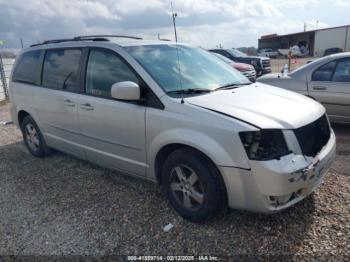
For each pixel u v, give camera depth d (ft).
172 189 11.09
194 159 10.04
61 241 10.19
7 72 44.88
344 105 19.03
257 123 9.20
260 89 12.58
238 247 9.43
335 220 10.31
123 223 10.95
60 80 14.96
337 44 145.59
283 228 10.11
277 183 8.87
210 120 9.67
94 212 11.75
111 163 13.28
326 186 12.48
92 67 13.34
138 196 12.74
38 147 17.75
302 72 20.67
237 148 9.14
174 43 14.37
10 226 11.22
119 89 10.91
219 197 9.89
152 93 11.11
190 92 11.28
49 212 11.98
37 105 16.37
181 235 10.13
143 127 11.30
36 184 14.52
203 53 14.80
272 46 183.93
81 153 14.70
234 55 55.93
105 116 12.57
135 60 11.87
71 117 14.28
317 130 10.35
